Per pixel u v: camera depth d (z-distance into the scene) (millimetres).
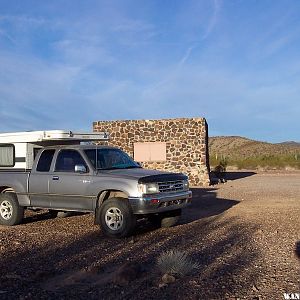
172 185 10703
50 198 11445
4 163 12891
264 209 14195
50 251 8664
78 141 13195
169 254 7355
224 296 5855
